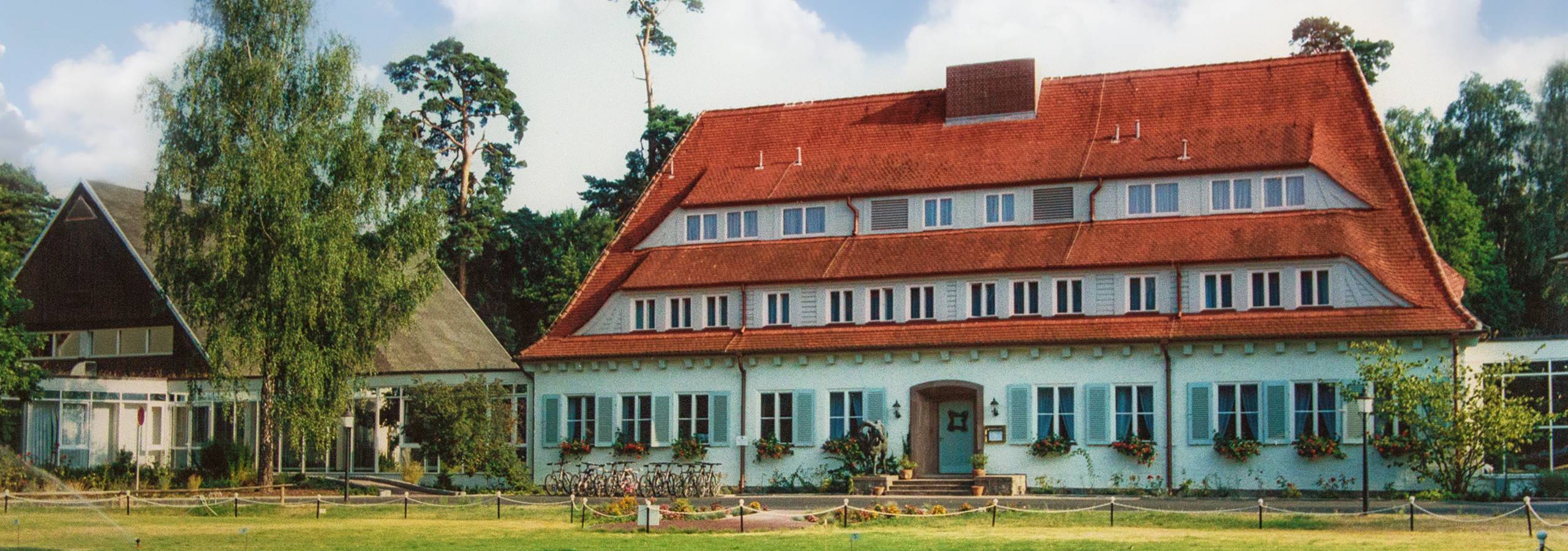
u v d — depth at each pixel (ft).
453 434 169.58
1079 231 162.20
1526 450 148.77
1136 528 114.21
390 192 169.48
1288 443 147.02
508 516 133.28
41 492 154.81
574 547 102.89
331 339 166.40
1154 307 155.43
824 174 176.35
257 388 195.00
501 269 304.09
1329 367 146.51
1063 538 105.50
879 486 155.63
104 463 183.21
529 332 295.69
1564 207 261.44
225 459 180.55
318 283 161.89
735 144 187.93
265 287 162.50
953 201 169.17
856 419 163.12
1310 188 157.69
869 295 165.58
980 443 157.69
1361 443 143.95
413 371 184.44
